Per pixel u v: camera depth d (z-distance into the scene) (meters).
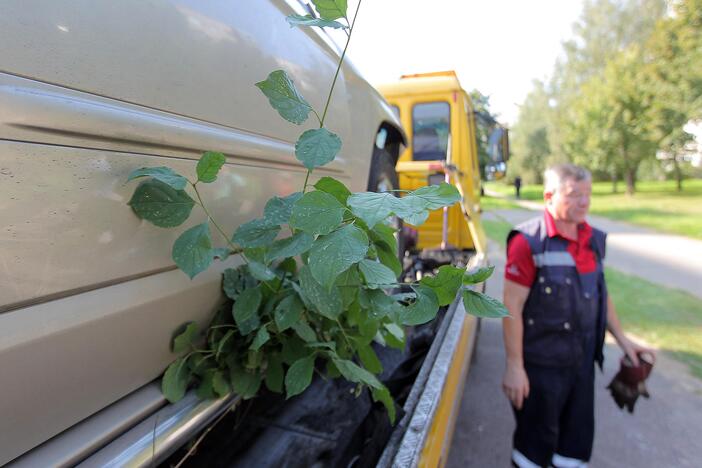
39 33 0.82
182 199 1.05
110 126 0.94
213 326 1.29
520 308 2.43
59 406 0.94
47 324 0.87
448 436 1.80
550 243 2.37
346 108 2.17
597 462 3.21
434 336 2.41
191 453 1.44
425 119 5.56
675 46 23.58
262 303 1.35
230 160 1.32
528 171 54.75
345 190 0.98
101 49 0.93
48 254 0.86
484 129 7.02
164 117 1.08
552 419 2.43
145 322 1.09
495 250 10.73
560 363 2.38
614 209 22.08
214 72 1.24
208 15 1.23
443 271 0.97
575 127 31.95
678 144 27.16
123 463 1.02
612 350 5.06
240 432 1.60
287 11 1.68
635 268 8.99
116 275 0.99
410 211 0.75
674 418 3.75
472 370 4.54
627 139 27.97
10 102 0.78
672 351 5.00
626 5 36.31
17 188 0.80
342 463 1.45
